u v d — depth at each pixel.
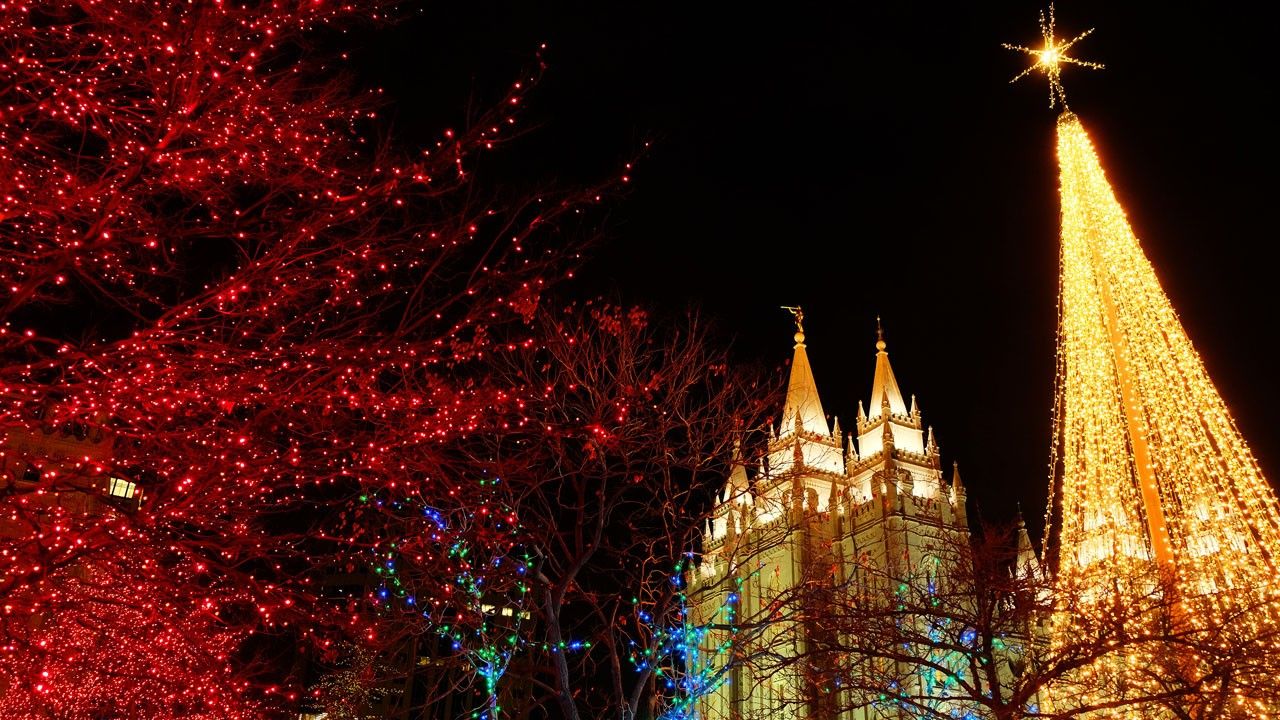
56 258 12.85
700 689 21.78
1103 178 46.56
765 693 44.00
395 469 17.33
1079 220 46.50
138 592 15.58
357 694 35.56
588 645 21.59
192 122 13.91
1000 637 24.38
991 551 25.47
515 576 20.20
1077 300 45.91
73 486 14.17
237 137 14.38
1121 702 20.06
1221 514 37.78
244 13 14.03
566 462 20.48
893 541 59.78
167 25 13.19
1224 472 38.41
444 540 19.84
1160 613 25.45
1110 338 42.94
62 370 13.88
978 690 22.72
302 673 34.69
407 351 16.36
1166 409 40.84
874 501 64.75
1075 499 44.56
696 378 22.61
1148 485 38.97
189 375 15.15
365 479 16.97
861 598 31.30
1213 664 21.59
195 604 15.42
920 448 73.19
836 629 24.84
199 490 14.80
